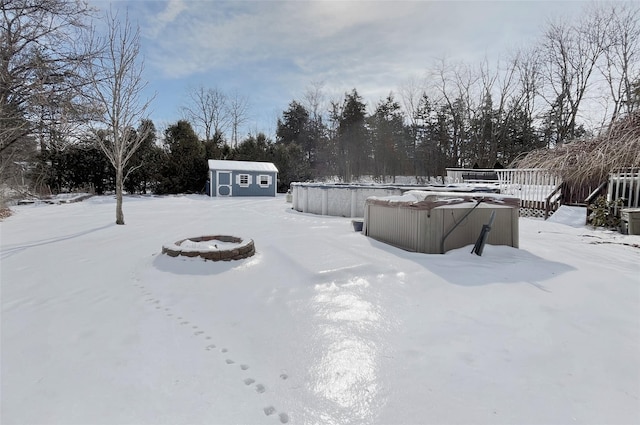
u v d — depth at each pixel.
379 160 30.38
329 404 1.66
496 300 2.94
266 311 2.80
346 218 9.21
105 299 3.09
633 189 7.12
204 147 21.23
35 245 5.42
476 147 25.20
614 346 2.18
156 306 2.93
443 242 4.49
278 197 18.67
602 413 1.58
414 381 1.83
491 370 1.92
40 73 10.77
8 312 2.78
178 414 1.58
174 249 4.15
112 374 1.90
